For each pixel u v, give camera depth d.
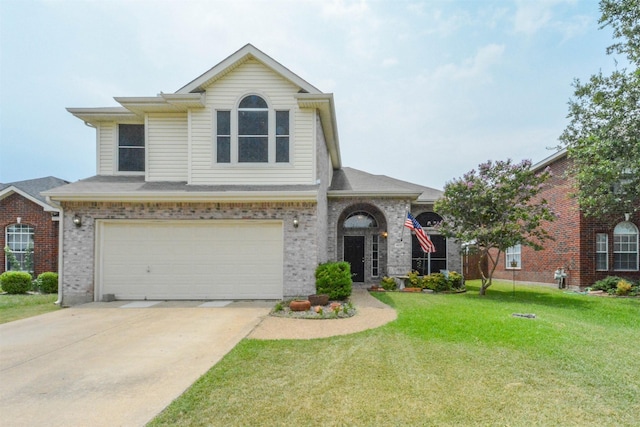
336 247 15.81
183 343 6.48
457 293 13.84
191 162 11.77
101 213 11.06
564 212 15.96
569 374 4.91
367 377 4.77
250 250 11.12
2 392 4.49
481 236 12.94
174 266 11.12
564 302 11.70
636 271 15.00
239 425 3.58
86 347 6.32
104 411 3.95
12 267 16.84
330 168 17.17
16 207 16.92
